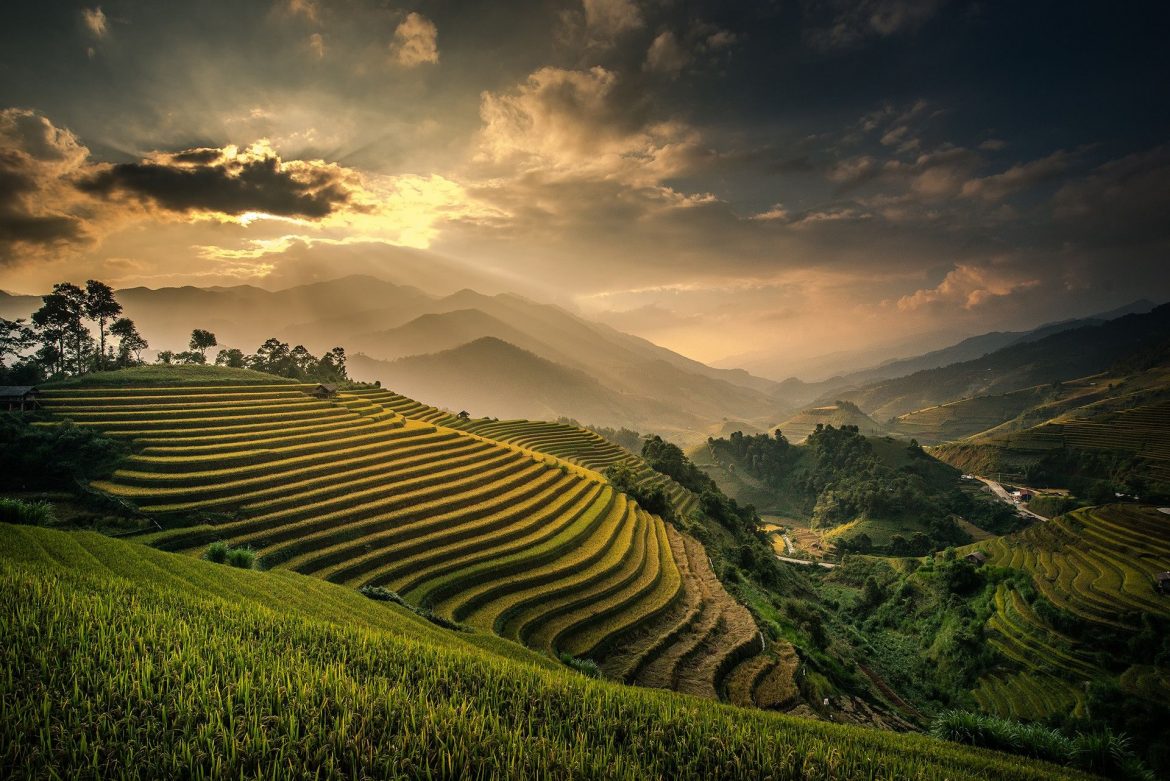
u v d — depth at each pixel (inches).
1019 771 571.5
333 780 273.0
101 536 979.9
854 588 4023.1
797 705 1360.7
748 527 4975.4
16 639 373.1
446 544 1927.9
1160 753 1592.0
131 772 256.8
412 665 480.7
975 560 3233.3
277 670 392.2
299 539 1744.6
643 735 401.1
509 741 334.6
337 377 5452.8
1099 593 2396.7
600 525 2438.5
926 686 2374.5
